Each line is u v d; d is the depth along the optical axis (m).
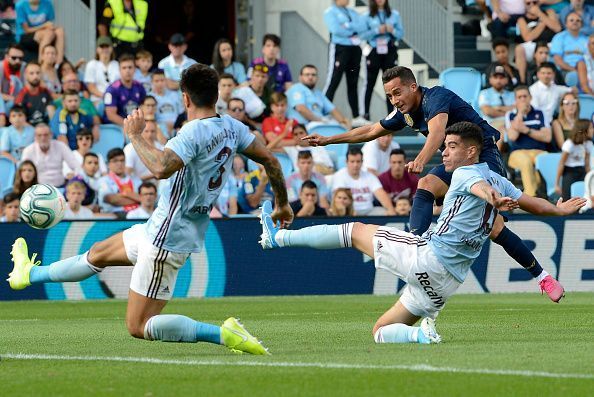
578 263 41.47
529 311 31.69
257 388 14.43
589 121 47.06
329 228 20.30
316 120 51.84
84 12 55.69
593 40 55.53
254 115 49.75
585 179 45.00
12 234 39.53
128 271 40.59
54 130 47.28
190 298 40.22
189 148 17.89
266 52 52.44
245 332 18.39
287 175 47.72
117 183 43.53
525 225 41.19
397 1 58.47
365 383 14.70
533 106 50.06
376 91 59.88
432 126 22.86
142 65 51.38
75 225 39.44
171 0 68.62
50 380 15.55
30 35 53.16
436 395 13.68
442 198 26.22
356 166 44.59
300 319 29.42
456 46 59.94
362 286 41.34
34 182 42.19
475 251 19.62
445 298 19.91
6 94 50.25
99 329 26.39
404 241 19.69
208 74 18.42
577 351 18.70
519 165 48.62
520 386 14.35
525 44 55.62
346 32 53.69
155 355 19.05
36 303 38.31
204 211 18.52
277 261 40.78
